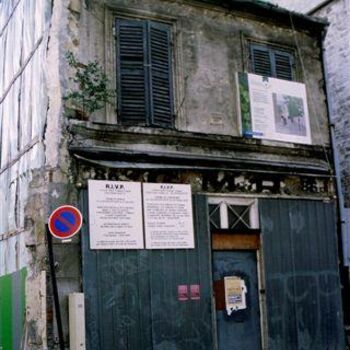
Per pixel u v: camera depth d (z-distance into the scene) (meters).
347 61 12.99
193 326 9.44
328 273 11.20
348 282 11.81
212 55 10.84
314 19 12.09
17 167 10.64
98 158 9.05
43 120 9.29
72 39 9.32
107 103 9.53
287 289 10.55
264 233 10.49
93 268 8.72
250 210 10.59
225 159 10.28
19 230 10.12
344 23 13.16
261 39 11.59
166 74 10.22
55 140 8.88
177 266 9.48
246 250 10.40
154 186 9.50
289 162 11.20
